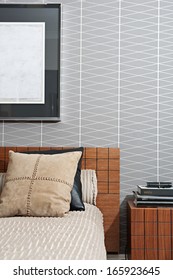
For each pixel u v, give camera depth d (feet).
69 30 8.94
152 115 8.84
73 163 7.15
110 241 8.55
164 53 8.86
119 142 8.86
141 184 8.83
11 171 7.09
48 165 6.97
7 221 5.98
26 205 6.62
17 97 8.86
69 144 8.89
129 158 8.85
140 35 8.89
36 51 8.87
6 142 8.93
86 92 8.90
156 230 7.61
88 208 7.42
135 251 7.59
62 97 8.91
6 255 4.01
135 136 8.85
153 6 8.89
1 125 8.94
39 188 6.70
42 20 8.89
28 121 8.91
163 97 8.84
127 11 8.91
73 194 7.22
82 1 8.95
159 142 8.84
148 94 8.84
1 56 8.86
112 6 8.93
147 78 8.86
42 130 8.93
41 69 8.87
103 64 8.89
